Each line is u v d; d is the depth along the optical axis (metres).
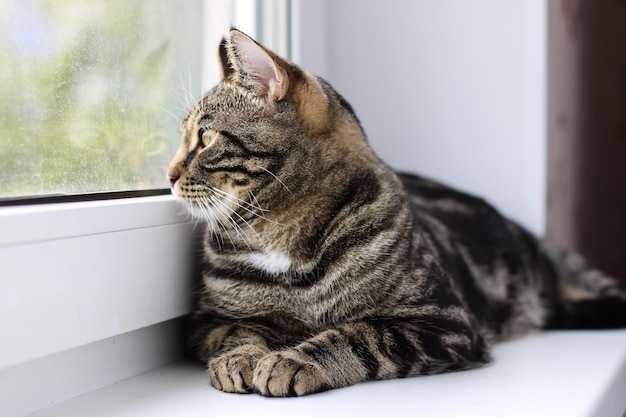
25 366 1.09
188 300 1.43
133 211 1.25
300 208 1.35
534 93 1.91
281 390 1.15
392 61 2.00
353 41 2.02
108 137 1.31
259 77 1.37
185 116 1.45
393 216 1.37
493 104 1.95
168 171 1.40
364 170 1.39
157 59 1.44
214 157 1.36
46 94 1.16
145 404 1.15
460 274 1.65
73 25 1.21
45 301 1.07
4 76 1.08
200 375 1.32
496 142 1.96
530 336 1.71
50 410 1.12
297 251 1.35
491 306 1.73
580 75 2.41
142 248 1.28
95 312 1.17
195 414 1.10
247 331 1.37
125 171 1.36
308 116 1.38
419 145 2.02
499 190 1.98
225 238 1.39
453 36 1.96
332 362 1.21
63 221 1.09
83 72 1.24
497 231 1.90
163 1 1.44
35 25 1.13
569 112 2.29
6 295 1.01
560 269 2.07
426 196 1.86
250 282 1.37
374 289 1.32
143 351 1.35
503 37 1.92
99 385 1.24
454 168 2.00
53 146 1.18
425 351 1.28
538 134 1.92
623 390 1.43
